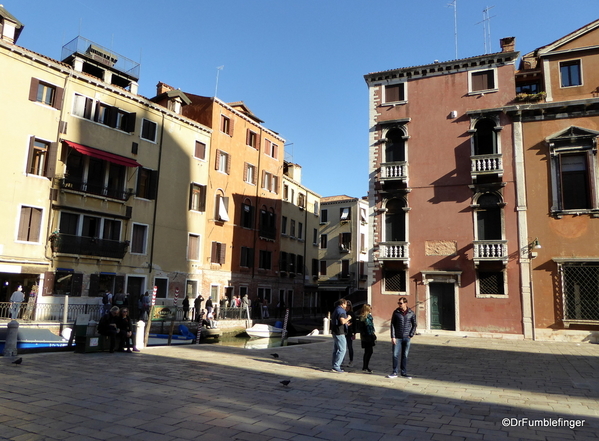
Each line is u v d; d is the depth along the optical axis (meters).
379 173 24.50
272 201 39.34
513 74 22.72
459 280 22.06
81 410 6.66
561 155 21.23
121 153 26.52
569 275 20.30
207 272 31.70
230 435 5.69
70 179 23.77
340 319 10.99
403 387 9.17
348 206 50.94
